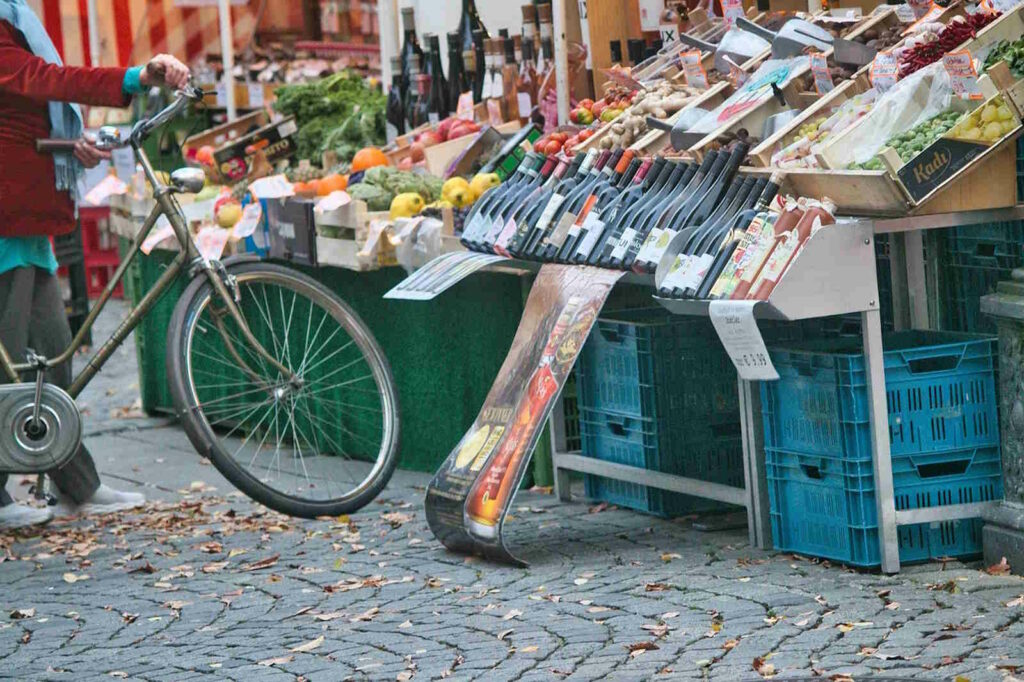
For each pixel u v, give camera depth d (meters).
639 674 5.82
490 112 11.30
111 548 8.52
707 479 8.50
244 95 16.62
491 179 9.90
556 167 8.87
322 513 8.85
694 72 9.21
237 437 12.12
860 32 8.33
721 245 7.21
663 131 8.73
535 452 9.60
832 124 7.54
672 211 7.66
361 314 10.66
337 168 12.24
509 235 8.59
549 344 7.85
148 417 13.43
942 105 7.07
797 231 6.84
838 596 6.69
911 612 6.38
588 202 8.16
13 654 6.69
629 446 8.64
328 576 7.65
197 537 8.68
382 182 10.40
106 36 17.98
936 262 8.11
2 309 8.70
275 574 7.74
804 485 7.43
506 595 7.09
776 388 7.50
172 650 6.61
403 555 7.99
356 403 10.77
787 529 7.57
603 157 8.47
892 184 6.79
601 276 7.87
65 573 8.02
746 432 7.68
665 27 10.77
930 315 8.19
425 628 6.65
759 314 6.93
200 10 17.91
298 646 6.52
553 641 6.32
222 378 12.05
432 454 10.27
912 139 6.99
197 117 15.77
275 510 8.75
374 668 6.14
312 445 11.30
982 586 6.69
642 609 6.70
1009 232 7.61
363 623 6.80
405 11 12.91
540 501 9.20
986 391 7.23
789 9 10.52
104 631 6.96
